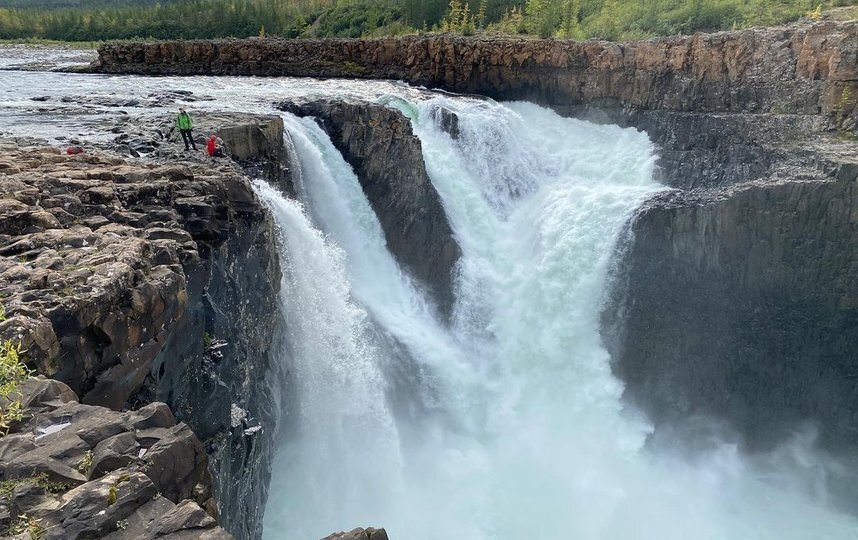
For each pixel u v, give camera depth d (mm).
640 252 35312
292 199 28953
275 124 29156
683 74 43906
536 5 73688
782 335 32312
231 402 15984
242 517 16125
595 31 64312
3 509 6879
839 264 30516
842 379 31172
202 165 21344
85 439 8109
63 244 13180
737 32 41312
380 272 34344
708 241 33406
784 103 38312
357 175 36188
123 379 11352
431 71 57531
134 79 60656
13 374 8602
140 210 16094
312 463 24000
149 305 11961
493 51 54062
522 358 36156
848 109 35125
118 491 7223
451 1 88375
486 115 42406
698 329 33906
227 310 16547
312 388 24484
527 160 44406
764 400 32719
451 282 36594
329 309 25734
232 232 17438
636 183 43250
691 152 41281
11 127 28844
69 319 10336
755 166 37094
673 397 34062
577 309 36312
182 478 8391
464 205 39000
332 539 7969
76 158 19578
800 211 31094
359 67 63469
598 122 48844
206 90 49656
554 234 37625
